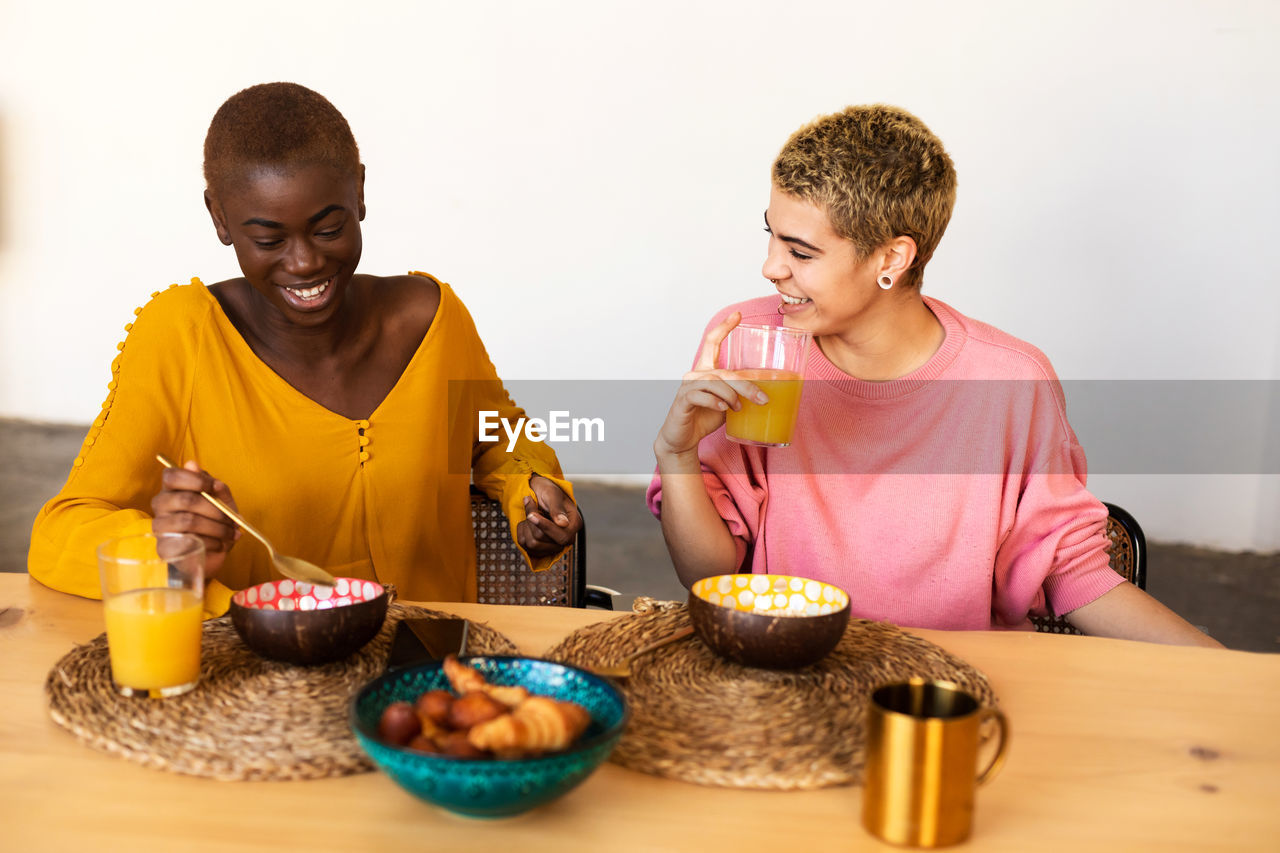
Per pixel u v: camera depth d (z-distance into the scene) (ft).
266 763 2.53
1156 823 2.45
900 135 4.14
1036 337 13.02
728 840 2.33
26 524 11.75
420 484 5.02
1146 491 13.11
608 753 2.30
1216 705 3.12
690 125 13.30
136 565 2.86
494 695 2.43
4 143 14.24
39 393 14.90
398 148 13.79
